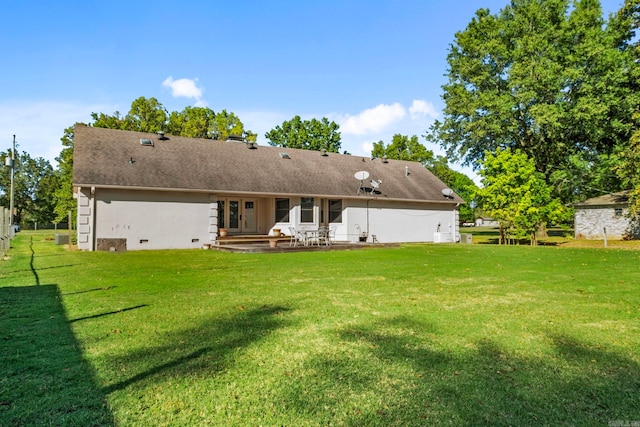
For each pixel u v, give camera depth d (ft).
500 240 71.77
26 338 13.38
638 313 17.02
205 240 57.00
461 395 9.33
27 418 8.18
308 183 65.62
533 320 15.87
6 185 178.29
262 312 17.19
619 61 76.54
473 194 73.20
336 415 8.45
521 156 67.00
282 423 8.13
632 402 9.01
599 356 11.85
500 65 86.69
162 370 10.75
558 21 84.23
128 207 52.44
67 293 21.34
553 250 53.57
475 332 14.21
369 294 21.29
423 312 17.19
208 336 13.74
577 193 94.94
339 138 142.92
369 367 11.01
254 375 10.46
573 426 8.02
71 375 10.34
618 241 78.07
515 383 9.98
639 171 64.49
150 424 8.05
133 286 23.63
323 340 13.34
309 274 28.99
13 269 31.55
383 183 74.79
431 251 51.57
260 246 52.16
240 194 59.06
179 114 117.91
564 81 78.18
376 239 70.79
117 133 60.95
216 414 8.46
